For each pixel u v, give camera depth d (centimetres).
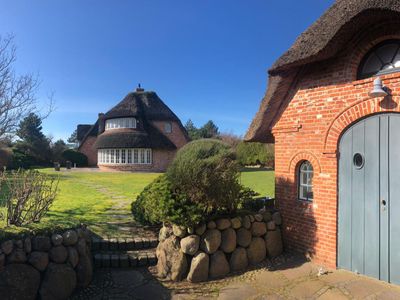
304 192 802
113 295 618
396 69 639
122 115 3916
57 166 3572
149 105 4244
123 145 3769
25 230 596
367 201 660
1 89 1302
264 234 795
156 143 3881
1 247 548
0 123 1316
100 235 827
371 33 665
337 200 712
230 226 738
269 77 823
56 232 627
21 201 660
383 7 569
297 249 799
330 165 723
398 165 614
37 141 4884
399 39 638
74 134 7950
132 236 827
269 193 1552
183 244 695
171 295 621
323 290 610
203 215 705
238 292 627
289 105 823
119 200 1355
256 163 3697
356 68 694
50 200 719
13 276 548
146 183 2167
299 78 797
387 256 628
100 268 720
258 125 872
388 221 627
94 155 4972
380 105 636
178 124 4269
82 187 1873
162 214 710
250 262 755
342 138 707
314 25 743
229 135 5131
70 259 621
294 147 810
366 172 663
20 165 3931
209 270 698
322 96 743
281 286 640
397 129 616
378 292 589
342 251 702
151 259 742
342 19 626
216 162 741
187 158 748
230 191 750
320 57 693
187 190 729
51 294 579
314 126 759
